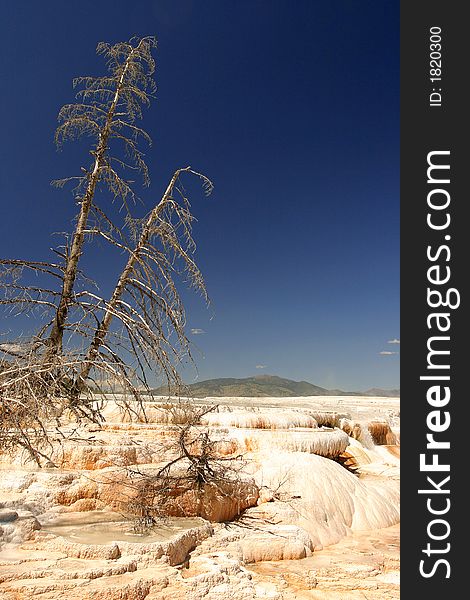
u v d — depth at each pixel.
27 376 7.32
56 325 10.59
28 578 4.99
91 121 12.00
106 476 7.28
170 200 11.94
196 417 8.63
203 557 6.50
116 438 8.68
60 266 10.95
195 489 7.75
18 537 5.66
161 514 7.29
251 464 9.75
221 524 7.88
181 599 5.30
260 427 11.80
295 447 10.77
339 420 15.51
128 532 6.42
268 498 8.98
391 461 14.74
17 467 7.51
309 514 8.81
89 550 5.57
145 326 9.98
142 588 5.19
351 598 6.36
